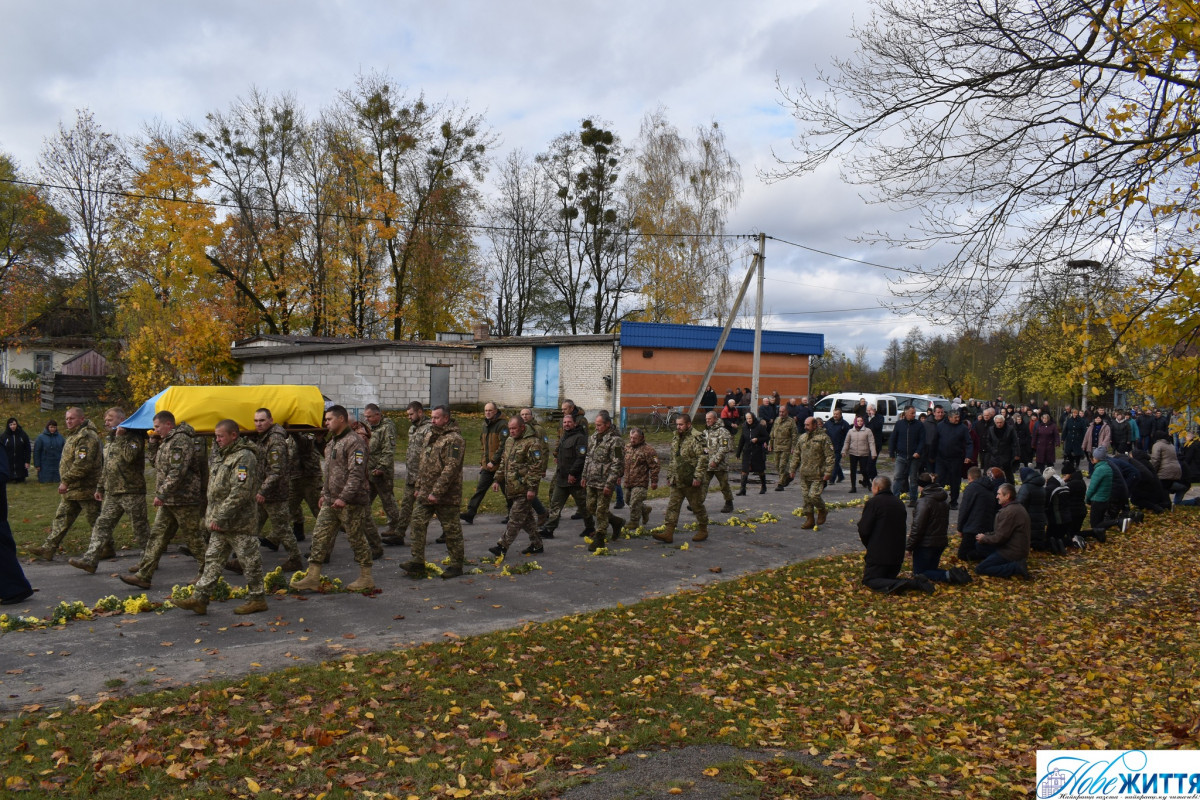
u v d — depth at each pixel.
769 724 5.27
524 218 48.47
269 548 10.41
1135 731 5.17
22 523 12.12
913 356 56.94
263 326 40.66
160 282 31.64
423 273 41.25
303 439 10.43
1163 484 16.56
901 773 4.54
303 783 4.17
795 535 12.58
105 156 34.94
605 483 10.94
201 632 6.75
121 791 3.99
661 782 4.32
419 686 5.69
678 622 7.68
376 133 39.03
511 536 10.05
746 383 33.25
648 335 30.28
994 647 7.29
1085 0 6.79
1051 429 21.47
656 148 38.88
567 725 5.17
